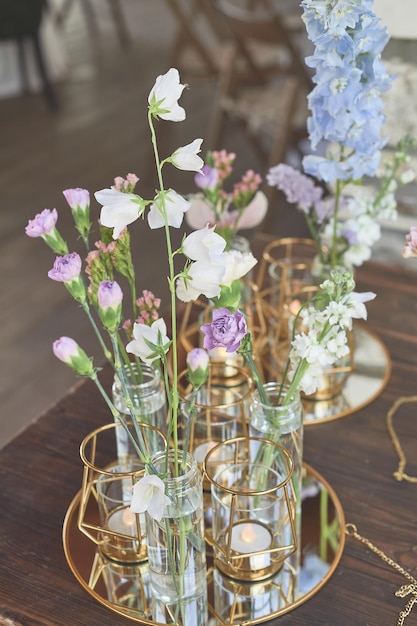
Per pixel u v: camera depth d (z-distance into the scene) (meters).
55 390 2.53
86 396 1.20
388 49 1.46
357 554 0.92
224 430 0.99
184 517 0.79
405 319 1.35
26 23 4.65
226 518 0.89
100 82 5.31
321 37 0.94
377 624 0.84
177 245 3.22
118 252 0.83
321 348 0.83
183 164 0.72
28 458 1.08
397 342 1.29
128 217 0.72
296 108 3.07
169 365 1.21
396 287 1.44
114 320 0.74
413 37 1.39
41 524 0.98
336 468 1.05
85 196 0.82
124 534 0.90
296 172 1.17
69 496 1.02
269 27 2.92
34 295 3.02
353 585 0.89
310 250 1.54
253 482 0.92
